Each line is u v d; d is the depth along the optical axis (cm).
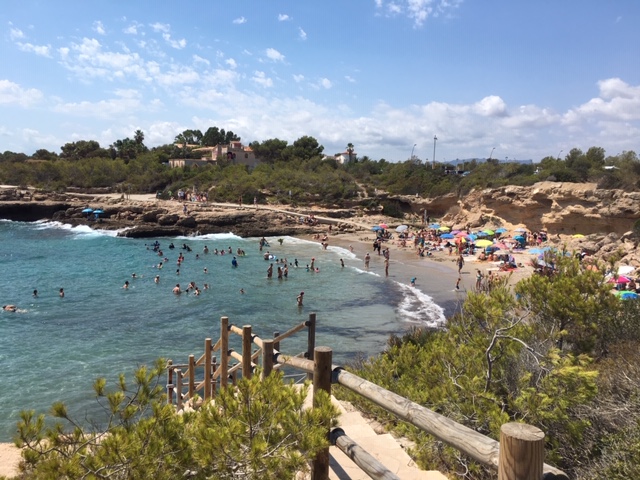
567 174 6247
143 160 10744
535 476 232
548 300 939
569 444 670
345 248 5675
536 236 5250
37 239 5938
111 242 5819
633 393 691
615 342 933
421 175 8744
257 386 435
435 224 6731
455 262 4678
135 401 487
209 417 425
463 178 7950
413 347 1098
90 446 434
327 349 439
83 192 9138
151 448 396
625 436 616
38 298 3247
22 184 9119
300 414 405
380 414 875
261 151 13750
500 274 3809
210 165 11281
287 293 3534
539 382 758
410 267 4522
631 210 4556
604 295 939
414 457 661
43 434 438
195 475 397
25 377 1912
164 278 3969
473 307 931
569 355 752
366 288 3712
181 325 2691
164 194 8512
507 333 852
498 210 6138
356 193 8594
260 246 5581
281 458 381
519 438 234
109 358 2147
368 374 1020
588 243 4297
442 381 838
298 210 7706
